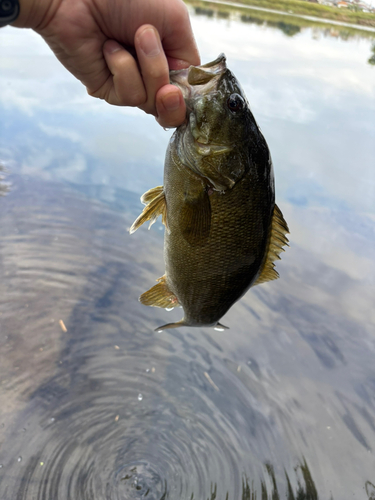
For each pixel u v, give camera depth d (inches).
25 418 25.4
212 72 11.5
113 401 27.1
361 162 50.3
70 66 11.0
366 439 25.5
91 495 22.5
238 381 28.9
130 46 10.7
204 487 23.7
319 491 23.1
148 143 51.1
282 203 43.4
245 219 11.7
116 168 46.6
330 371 29.2
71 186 43.6
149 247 38.5
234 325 32.4
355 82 72.0
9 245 36.2
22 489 22.2
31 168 45.3
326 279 36.3
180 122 10.6
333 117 59.6
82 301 32.9
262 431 26.2
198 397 28.0
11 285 32.8
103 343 30.3
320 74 72.8
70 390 27.3
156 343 31.0
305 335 31.5
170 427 26.3
